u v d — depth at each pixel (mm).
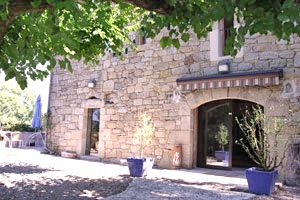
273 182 5789
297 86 7324
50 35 2971
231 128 8641
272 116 7543
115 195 5355
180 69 9188
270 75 7359
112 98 10781
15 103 36656
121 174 7684
